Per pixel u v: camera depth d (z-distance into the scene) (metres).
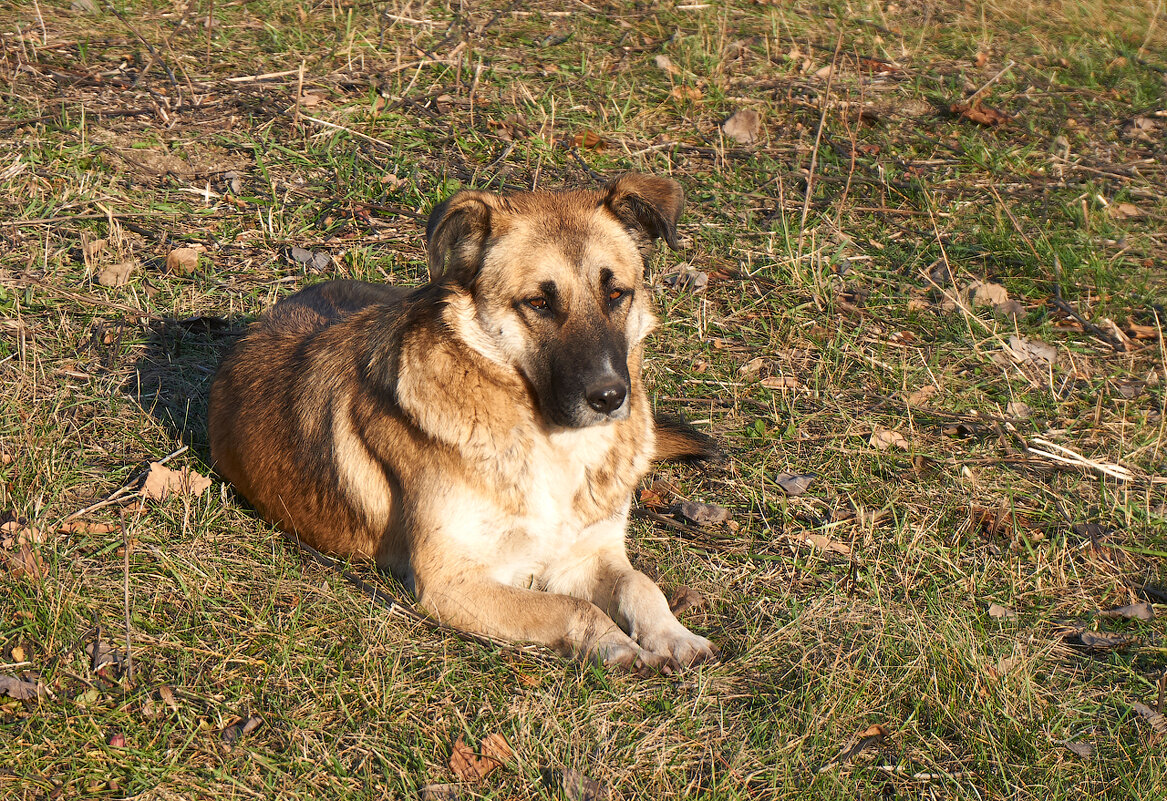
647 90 8.36
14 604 3.54
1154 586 4.28
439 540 3.87
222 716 3.23
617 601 3.95
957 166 7.73
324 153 7.10
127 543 3.66
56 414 4.63
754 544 4.42
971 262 6.73
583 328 3.81
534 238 3.84
